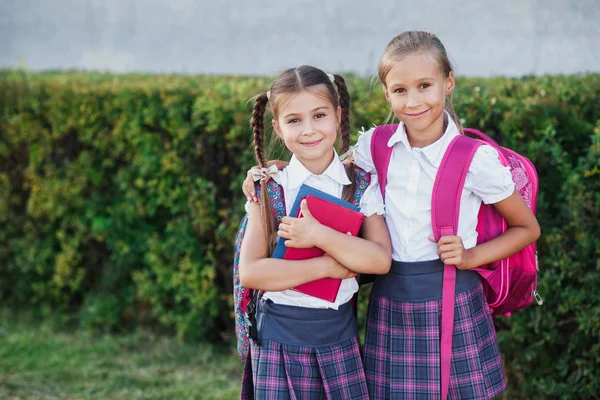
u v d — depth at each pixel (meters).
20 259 4.56
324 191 2.21
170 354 4.04
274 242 2.19
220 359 3.99
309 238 2.07
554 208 3.03
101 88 4.19
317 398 2.17
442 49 2.11
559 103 2.98
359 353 2.23
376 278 2.28
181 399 3.49
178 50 6.36
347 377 2.18
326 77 2.17
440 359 2.12
